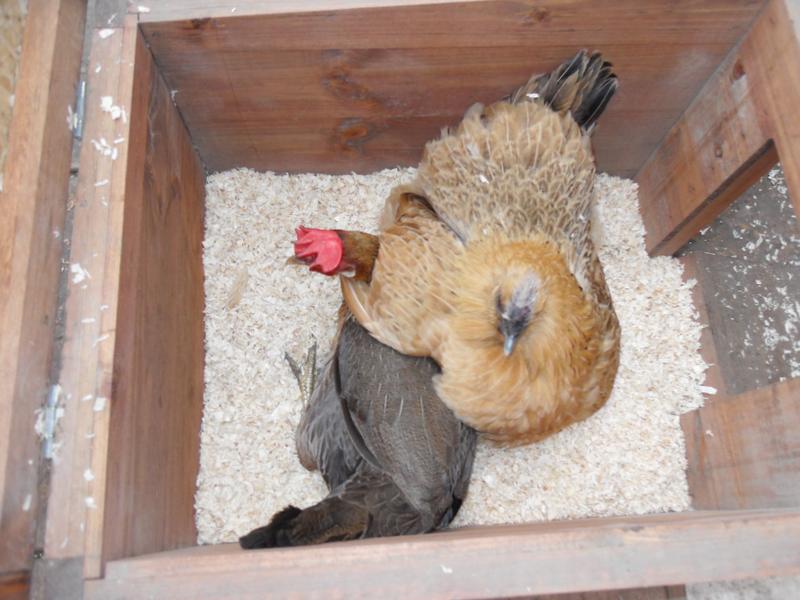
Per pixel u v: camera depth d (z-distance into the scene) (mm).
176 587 441
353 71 661
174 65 635
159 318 611
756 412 636
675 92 703
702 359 782
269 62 641
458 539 449
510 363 627
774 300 801
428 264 662
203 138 746
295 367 772
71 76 561
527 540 448
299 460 735
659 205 787
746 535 451
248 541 503
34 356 480
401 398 647
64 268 635
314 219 819
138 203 552
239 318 773
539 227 667
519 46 639
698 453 723
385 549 445
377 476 620
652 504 729
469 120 711
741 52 629
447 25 609
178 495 651
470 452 682
